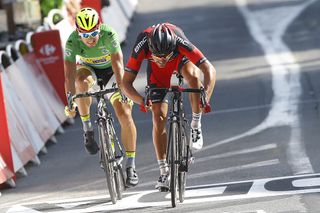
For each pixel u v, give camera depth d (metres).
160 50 19.00
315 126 28.92
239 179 22.77
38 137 30.25
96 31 20.88
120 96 21.61
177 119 20.00
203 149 27.53
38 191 24.80
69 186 24.91
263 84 38.25
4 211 22.38
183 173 20.72
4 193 25.12
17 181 26.73
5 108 26.20
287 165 23.77
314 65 41.81
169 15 68.12
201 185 22.61
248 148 26.80
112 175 21.39
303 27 56.53
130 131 22.17
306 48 47.81
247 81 39.41
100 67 22.64
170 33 19.25
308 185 21.11
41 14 53.25
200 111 20.66
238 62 45.12
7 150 25.94
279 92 36.06
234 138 28.62
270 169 23.52
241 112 33.09
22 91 31.22
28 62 33.94
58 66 35.53
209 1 76.38
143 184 23.86
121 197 22.02
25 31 51.81
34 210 21.98
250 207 19.53
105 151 21.12
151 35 19.22
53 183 25.64
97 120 21.34
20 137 28.36
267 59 45.09
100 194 23.22
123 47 53.81
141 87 40.19
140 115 35.22
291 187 21.11
